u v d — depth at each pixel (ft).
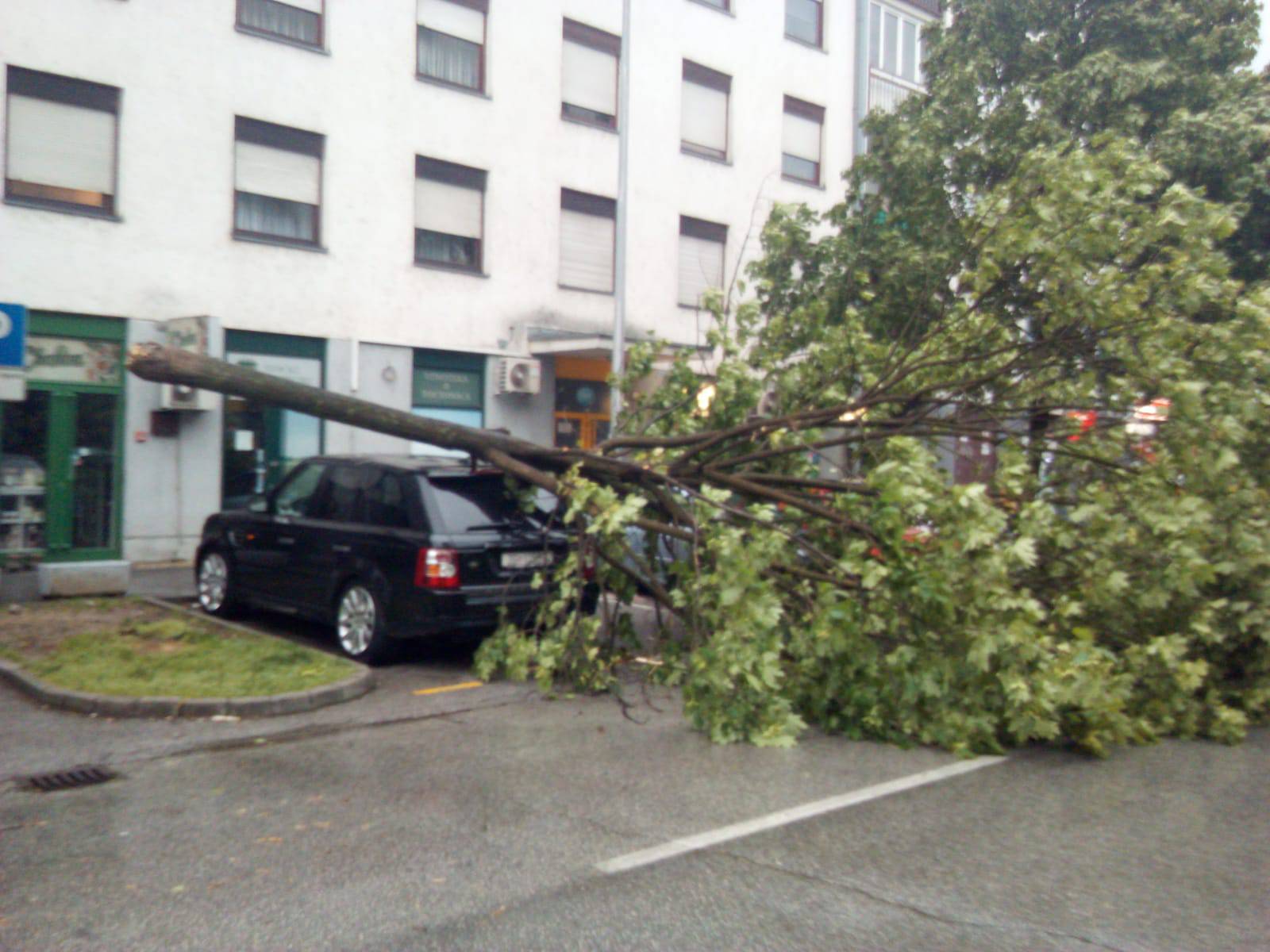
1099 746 24.93
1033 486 30.14
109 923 14.82
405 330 60.54
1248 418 27.27
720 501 27.71
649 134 70.95
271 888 16.14
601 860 17.52
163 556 52.39
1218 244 51.80
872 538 25.72
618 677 31.91
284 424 56.54
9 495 48.60
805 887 16.51
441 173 62.18
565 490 27.76
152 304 51.70
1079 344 29.94
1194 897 16.39
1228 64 53.31
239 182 54.80
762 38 76.84
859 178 54.29
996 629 23.56
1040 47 53.42
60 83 49.24
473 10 63.16
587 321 68.54
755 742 24.68
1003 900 16.15
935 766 23.93
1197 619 26.94
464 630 31.68
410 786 21.42
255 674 29.04
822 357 33.32
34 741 23.91
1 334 35.04
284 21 56.13
